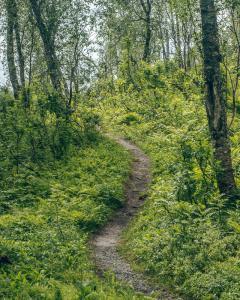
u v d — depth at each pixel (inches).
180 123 1102.4
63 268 497.0
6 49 1307.8
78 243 578.9
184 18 914.1
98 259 550.0
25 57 1283.2
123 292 438.3
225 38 905.5
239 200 603.2
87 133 1097.4
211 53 637.3
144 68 1518.2
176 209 596.7
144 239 568.4
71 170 912.3
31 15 1198.3
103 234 663.1
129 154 1048.2
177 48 1534.2
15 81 1250.6
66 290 418.6
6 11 1251.8
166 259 508.7
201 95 1067.9
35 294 403.2
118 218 733.3
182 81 1349.7
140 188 857.5
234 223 530.0
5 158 932.0
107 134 1263.5
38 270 473.1
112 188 808.3
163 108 1270.9
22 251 507.5
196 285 440.1
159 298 442.9
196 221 570.6
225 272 445.4
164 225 583.5
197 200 626.8
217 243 503.8
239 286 420.5
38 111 1046.4
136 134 1224.2
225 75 978.7
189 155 676.1
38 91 1091.9
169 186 695.7
